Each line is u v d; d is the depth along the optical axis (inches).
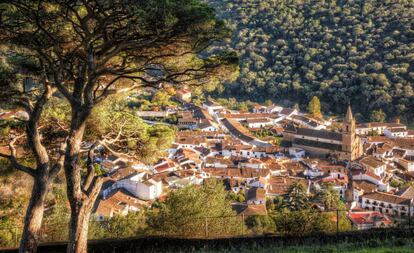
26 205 937.5
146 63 601.3
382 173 2787.9
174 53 576.7
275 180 2410.2
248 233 823.1
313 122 4311.0
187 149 3073.3
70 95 585.3
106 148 701.9
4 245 823.1
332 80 5364.2
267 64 6200.8
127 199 1991.9
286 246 656.4
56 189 1077.1
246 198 2030.0
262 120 4431.6
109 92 605.9
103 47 573.9
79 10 589.9
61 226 903.7
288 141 3715.6
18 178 907.4
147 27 495.8
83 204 570.3
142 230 924.6
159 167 2524.6
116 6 493.7
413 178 2787.9
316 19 6624.0
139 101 4503.0
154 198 2101.4
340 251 576.4
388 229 709.9
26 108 619.5
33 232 578.2
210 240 712.4
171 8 464.8
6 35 551.2
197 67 621.3
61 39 595.8
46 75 629.6
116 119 762.2
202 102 5187.0
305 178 2578.7
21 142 791.7
